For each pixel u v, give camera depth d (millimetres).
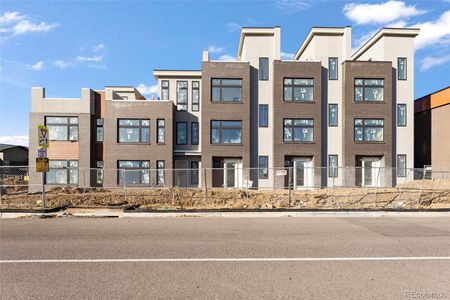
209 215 13133
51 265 6227
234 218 12414
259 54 27750
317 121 26875
